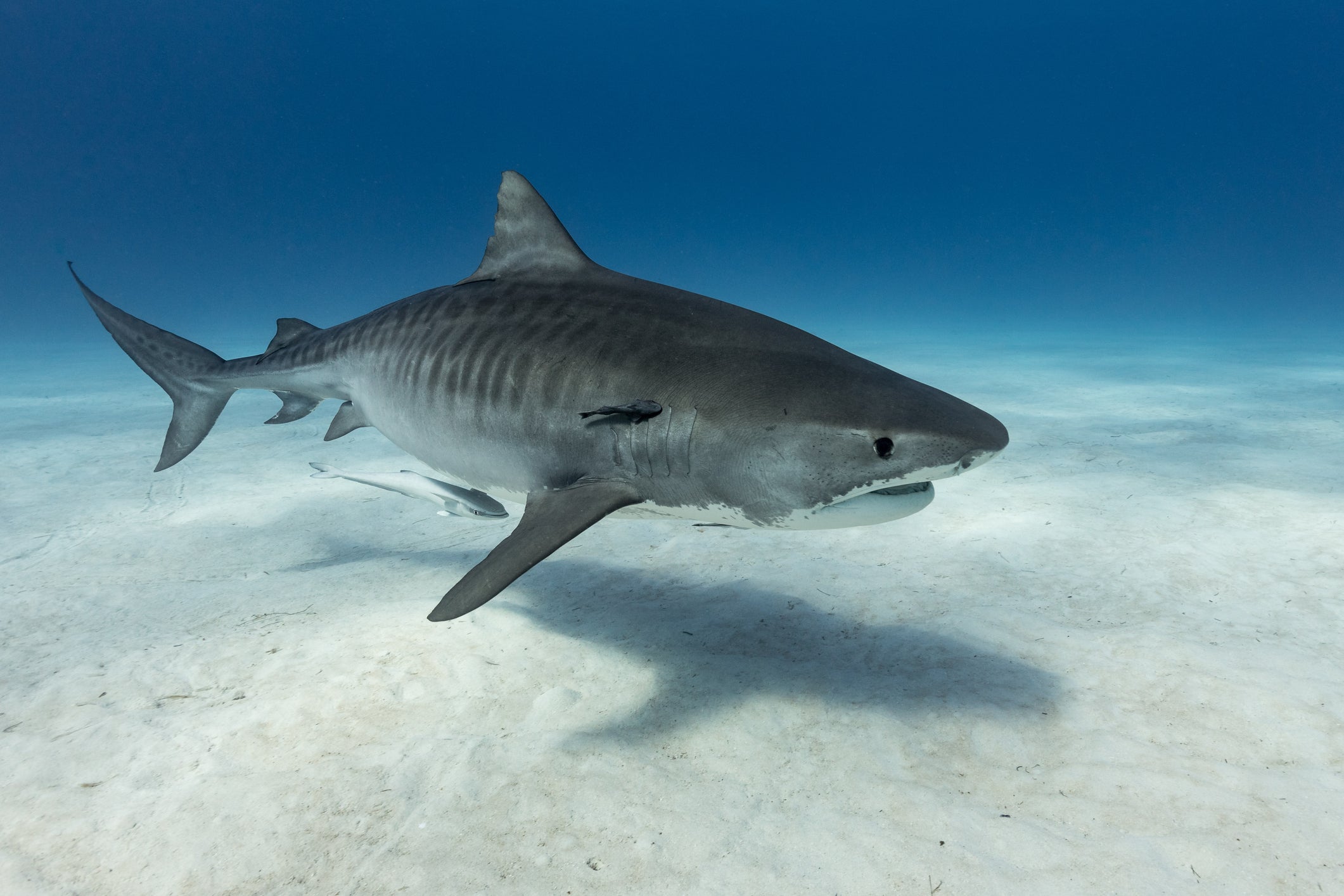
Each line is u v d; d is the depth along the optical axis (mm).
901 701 3447
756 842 2504
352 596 5023
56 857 2484
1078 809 2645
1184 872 2303
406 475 5938
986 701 3422
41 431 12164
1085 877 2297
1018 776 2863
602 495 3080
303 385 4898
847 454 2680
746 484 2906
